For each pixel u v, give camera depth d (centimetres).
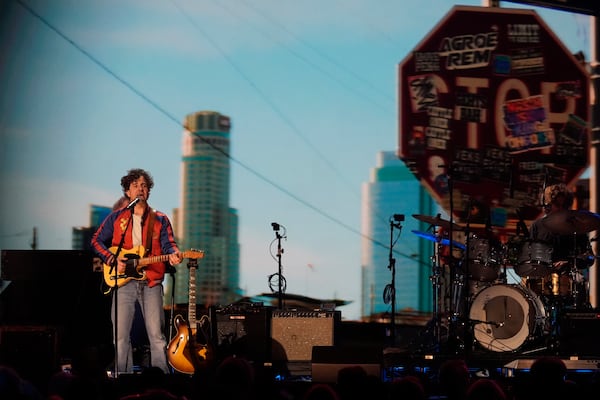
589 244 1155
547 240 1128
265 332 1084
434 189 1598
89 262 1144
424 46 1609
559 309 1110
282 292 1260
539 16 1588
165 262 1066
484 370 1100
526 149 1591
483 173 1588
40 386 1023
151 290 1052
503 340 1097
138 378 866
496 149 1591
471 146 1596
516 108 1594
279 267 1223
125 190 1079
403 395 747
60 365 1053
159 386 802
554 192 1203
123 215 1060
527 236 1183
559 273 1138
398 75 1617
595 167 1577
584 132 1584
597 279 1516
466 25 1598
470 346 1077
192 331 1053
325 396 695
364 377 763
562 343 1056
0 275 1139
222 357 1084
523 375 820
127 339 1045
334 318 1094
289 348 1093
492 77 1594
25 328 1035
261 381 899
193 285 1065
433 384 1005
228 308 1099
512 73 1593
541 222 1158
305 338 1092
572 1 1567
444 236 1208
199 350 1045
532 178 1586
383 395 763
